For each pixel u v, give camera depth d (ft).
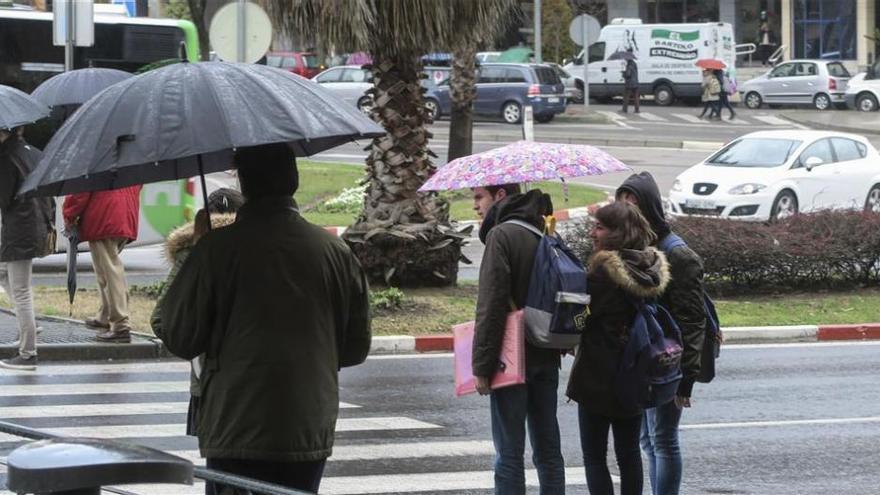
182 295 18.30
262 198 18.62
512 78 151.33
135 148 17.48
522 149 26.76
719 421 37.52
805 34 207.00
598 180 109.40
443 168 27.25
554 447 25.03
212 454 18.08
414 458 32.58
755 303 57.31
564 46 185.98
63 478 10.39
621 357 24.08
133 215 46.88
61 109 55.36
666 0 208.85
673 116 164.35
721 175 82.64
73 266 49.44
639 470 25.09
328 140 20.35
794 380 43.86
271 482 18.38
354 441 34.35
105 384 41.73
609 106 177.68
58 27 60.54
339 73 154.40
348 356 19.40
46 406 38.14
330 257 18.65
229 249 18.21
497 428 24.79
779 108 176.76
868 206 85.61
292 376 17.99
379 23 53.98
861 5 203.51
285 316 18.08
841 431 36.37
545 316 23.97
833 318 54.60
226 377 18.08
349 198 88.07
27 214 42.04
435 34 53.93
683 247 25.45
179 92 17.94
